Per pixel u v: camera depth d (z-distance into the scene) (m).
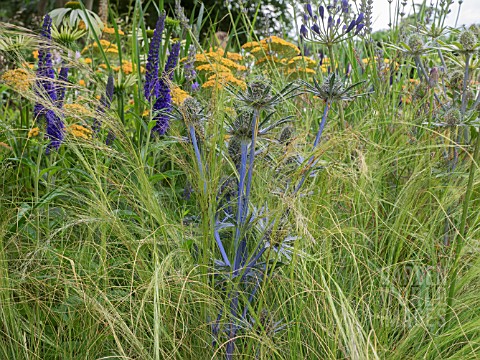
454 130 2.84
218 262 1.99
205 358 1.95
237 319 1.89
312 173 2.14
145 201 2.17
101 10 4.80
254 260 1.96
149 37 4.61
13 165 3.04
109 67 3.11
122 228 2.20
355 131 2.40
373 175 2.76
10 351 2.04
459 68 3.03
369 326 2.15
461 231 2.15
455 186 2.70
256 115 1.91
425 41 3.42
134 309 2.11
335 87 2.06
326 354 1.96
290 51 4.13
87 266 2.28
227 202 2.16
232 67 3.60
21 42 2.69
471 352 1.88
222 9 11.08
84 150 2.73
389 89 3.36
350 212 2.65
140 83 3.26
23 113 3.49
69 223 2.26
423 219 2.77
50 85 2.64
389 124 3.18
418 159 2.98
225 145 2.23
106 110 2.44
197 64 3.57
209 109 2.10
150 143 3.01
